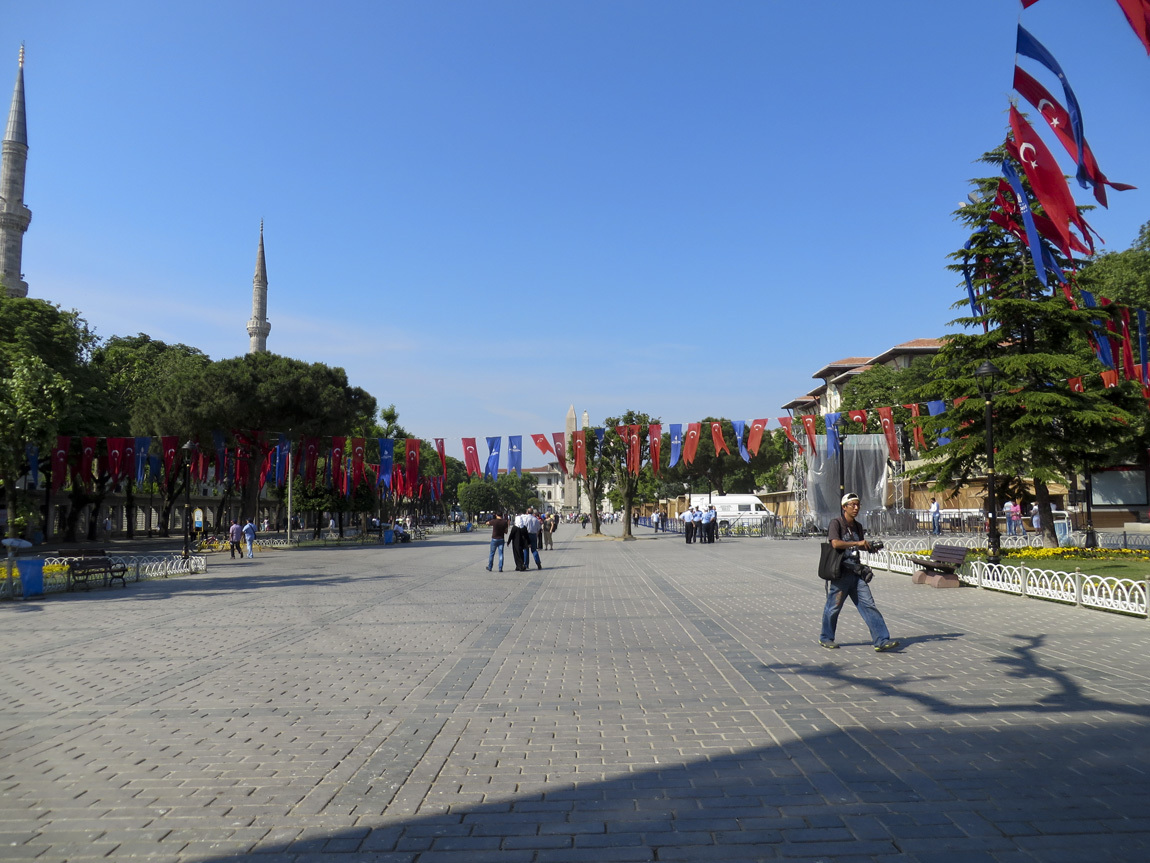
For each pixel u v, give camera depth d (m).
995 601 13.24
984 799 4.47
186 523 25.94
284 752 5.63
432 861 3.83
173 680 8.20
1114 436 20.22
